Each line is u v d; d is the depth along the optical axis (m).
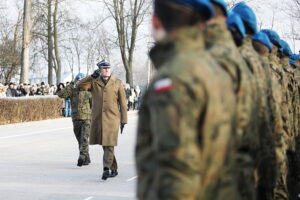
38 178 10.86
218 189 2.85
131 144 17.16
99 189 9.68
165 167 2.62
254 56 4.15
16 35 53.03
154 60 2.97
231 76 3.26
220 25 3.49
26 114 28.61
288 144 5.66
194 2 2.84
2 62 50.41
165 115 2.62
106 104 10.72
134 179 10.72
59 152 15.28
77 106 12.45
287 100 5.82
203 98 2.67
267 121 3.81
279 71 5.79
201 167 2.70
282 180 4.66
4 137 19.95
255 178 3.65
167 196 2.59
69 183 10.29
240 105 3.30
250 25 4.43
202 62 2.78
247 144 3.38
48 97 30.91
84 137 12.44
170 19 2.87
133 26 49.81
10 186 9.96
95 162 13.20
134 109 44.62
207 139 2.70
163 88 2.66
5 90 29.33
